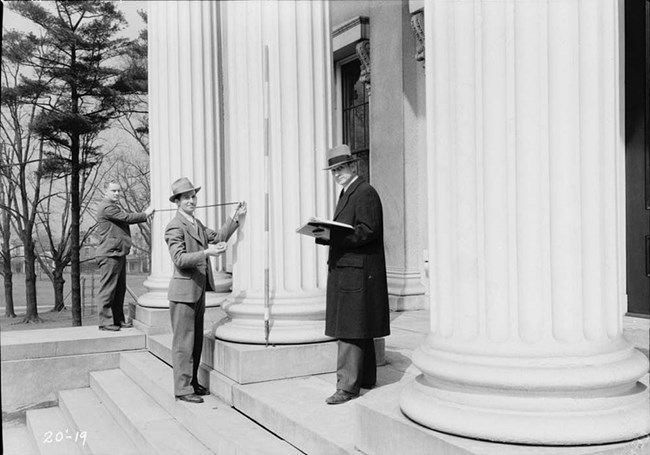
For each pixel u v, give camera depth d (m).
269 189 5.68
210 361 5.90
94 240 23.39
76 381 8.02
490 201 3.07
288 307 5.56
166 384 6.23
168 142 8.64
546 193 2.99
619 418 2.87
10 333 8.57
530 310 3.01
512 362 2.99
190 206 5.66
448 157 3.25
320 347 5.52
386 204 9.66
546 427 2.84
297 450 4.15
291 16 5.69
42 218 23.17
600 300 3.02
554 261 2.99
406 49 9.37
